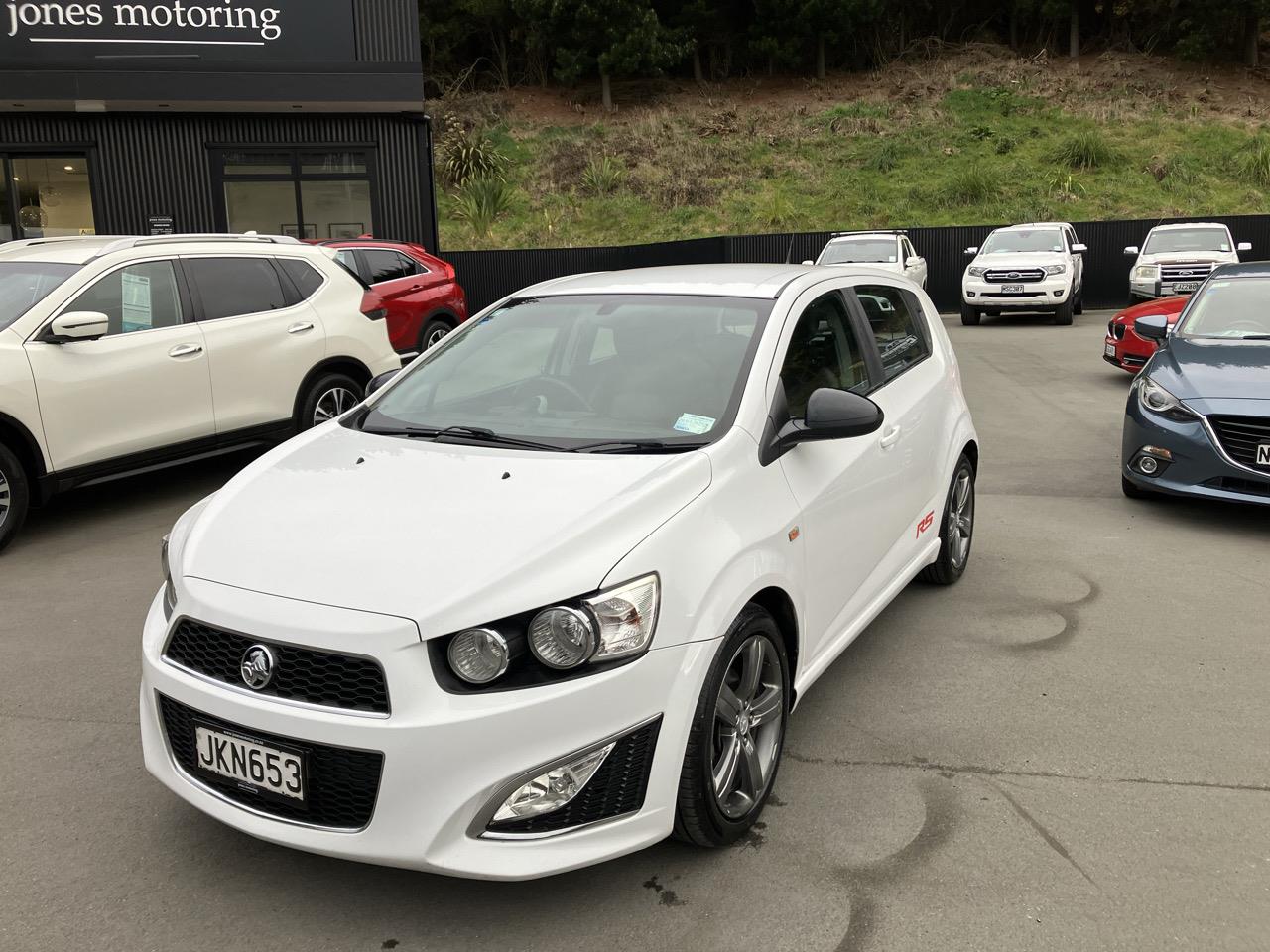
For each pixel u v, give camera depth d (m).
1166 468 6.31
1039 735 3.65
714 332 3.64
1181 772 3.38
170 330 6.87
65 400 6.22
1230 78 41.50
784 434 3.32
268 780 2.56
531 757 2.45
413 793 2.41
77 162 15.91
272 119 16.36
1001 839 3.00
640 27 40.88
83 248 6.81
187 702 2.67
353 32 15.71
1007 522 6.44
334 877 2.87
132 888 2.83
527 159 36.28
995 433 9.20
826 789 3.30
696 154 36.25
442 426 3.58
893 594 4.29
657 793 2.64
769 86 44.25
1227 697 3.94
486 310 4.29
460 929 2.64
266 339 7.41
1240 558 5.67
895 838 3.02
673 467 2.98
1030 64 42.94
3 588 5.45
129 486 7.82
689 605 2.70
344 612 2.50
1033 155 34.59
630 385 3.50
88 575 5.66
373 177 16.89
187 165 16.16
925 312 5.19
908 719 3.79
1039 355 14.70
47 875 2.89
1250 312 7.24
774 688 3.14
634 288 4.05
